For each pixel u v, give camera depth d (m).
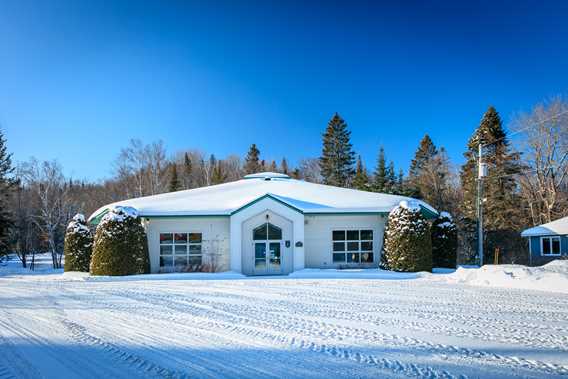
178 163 71.06
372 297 12.66
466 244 39.50
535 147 38.53
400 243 20.39
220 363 6.09
